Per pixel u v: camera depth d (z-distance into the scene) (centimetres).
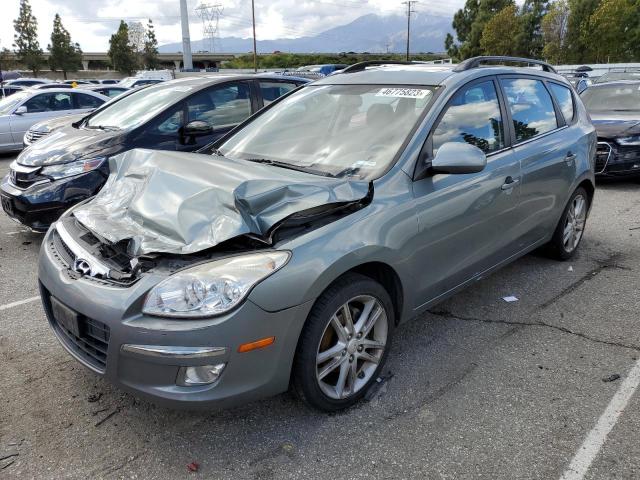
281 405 291
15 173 537
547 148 426
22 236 595
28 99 1199
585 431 269
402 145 316
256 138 375
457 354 344
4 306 412
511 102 402
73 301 253
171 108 590
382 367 305
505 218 383
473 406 289
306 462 249
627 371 322
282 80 699
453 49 6856
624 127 817
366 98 363
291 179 279
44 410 286
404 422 277
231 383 237
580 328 378
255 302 233
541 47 5391
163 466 247
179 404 233
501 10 5806
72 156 530
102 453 255
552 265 497
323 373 270
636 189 823
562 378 316
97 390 303
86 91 1284
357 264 267
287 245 249
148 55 7531
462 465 246
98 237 268
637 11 3941
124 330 232
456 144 306
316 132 356
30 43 5575
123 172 329
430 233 312
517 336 367
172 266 243
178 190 274
